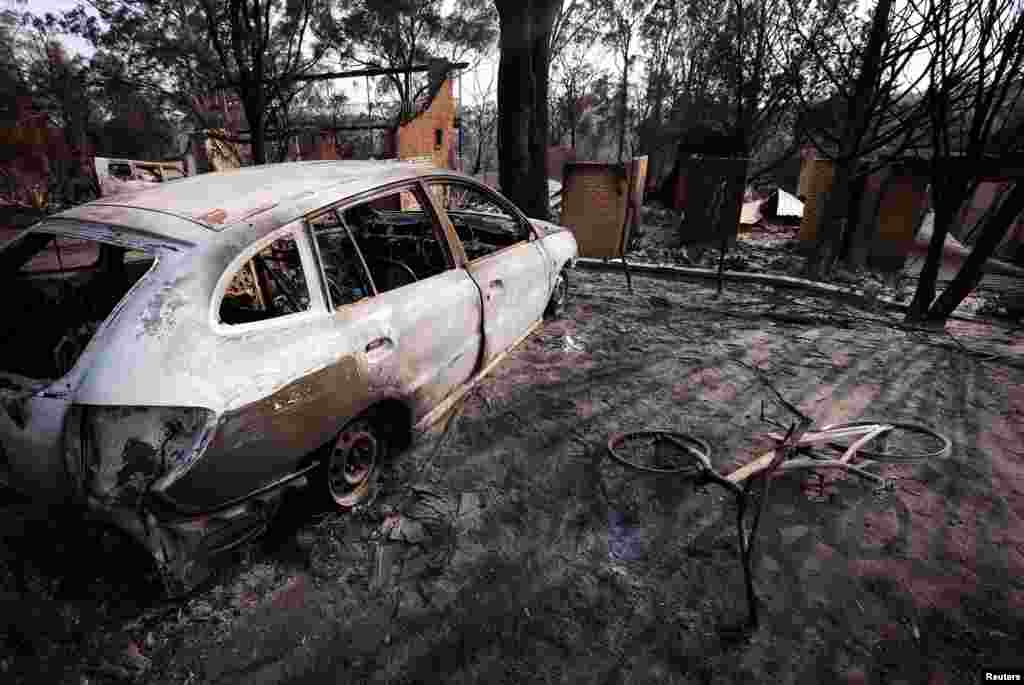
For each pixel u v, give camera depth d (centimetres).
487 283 343
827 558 229
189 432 173
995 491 275
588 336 491
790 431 235
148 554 177
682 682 176
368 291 253
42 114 1505
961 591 212
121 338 172
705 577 220
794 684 175
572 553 233
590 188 943
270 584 214
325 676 178
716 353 459
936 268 558
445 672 179
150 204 218
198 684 175
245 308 245
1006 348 496
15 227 951
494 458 301
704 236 1115
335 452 241
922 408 365
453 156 2119
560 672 179
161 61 948
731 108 1648
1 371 195
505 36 766
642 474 279
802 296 682
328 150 1625
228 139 1106
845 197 873
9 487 194
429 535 242
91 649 181
